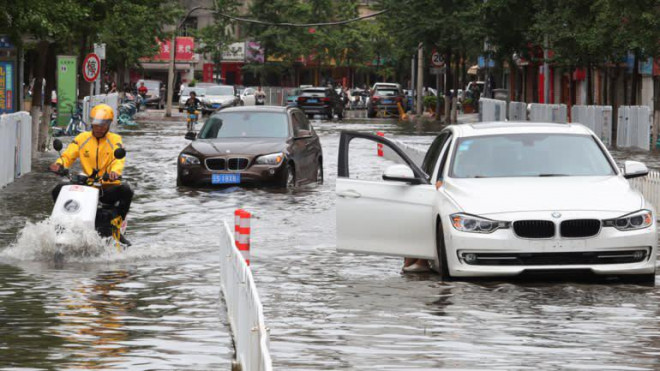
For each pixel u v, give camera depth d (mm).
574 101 131375
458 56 130875
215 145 47656
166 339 18375
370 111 150625
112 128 100625
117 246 28766
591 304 21672
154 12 147500
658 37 70562
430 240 25391
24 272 25938
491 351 17297
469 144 26531
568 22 85562
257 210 39531
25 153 53781
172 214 38188
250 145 47531
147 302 22000
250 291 14516
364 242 26016
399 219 25688
